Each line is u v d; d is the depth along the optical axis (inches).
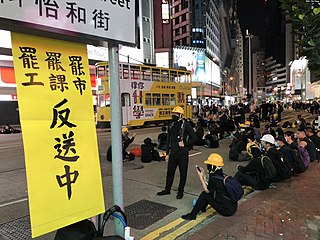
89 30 94.2
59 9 85.4
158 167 330.3
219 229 167.8
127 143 376.5
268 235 159.8
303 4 103.7
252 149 278.5
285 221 178.9
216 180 184.4
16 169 325.7
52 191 86.0
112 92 106.3
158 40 2169.0
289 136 332.2
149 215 188.4
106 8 99.9
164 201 215.3
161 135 462.9
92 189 96.1
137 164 346.6
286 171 262.5
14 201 216.5
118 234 107.4
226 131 612.7
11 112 945.5
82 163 93.8
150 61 1518.2
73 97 93.1
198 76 2342.5
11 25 76.8
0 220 179.5
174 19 3127.5
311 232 163.6
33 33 84.4
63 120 89.9
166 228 169.3
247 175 246.2
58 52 90.8
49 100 87.0
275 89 4439.0
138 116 806.5
